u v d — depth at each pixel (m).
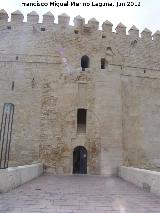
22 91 24.62
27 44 25.89
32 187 12.66
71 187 13.30
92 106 24.88
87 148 23.83
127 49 27.20
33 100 24.50
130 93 26.06
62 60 25.72
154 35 28.45
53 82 25.09
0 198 9.26
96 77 25.69
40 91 24.78
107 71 26.06
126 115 25.36
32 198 9.45
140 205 8.64
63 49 26.06
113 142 24.23
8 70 25.03
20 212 7.27
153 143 25.36
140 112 25.83
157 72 27.42
